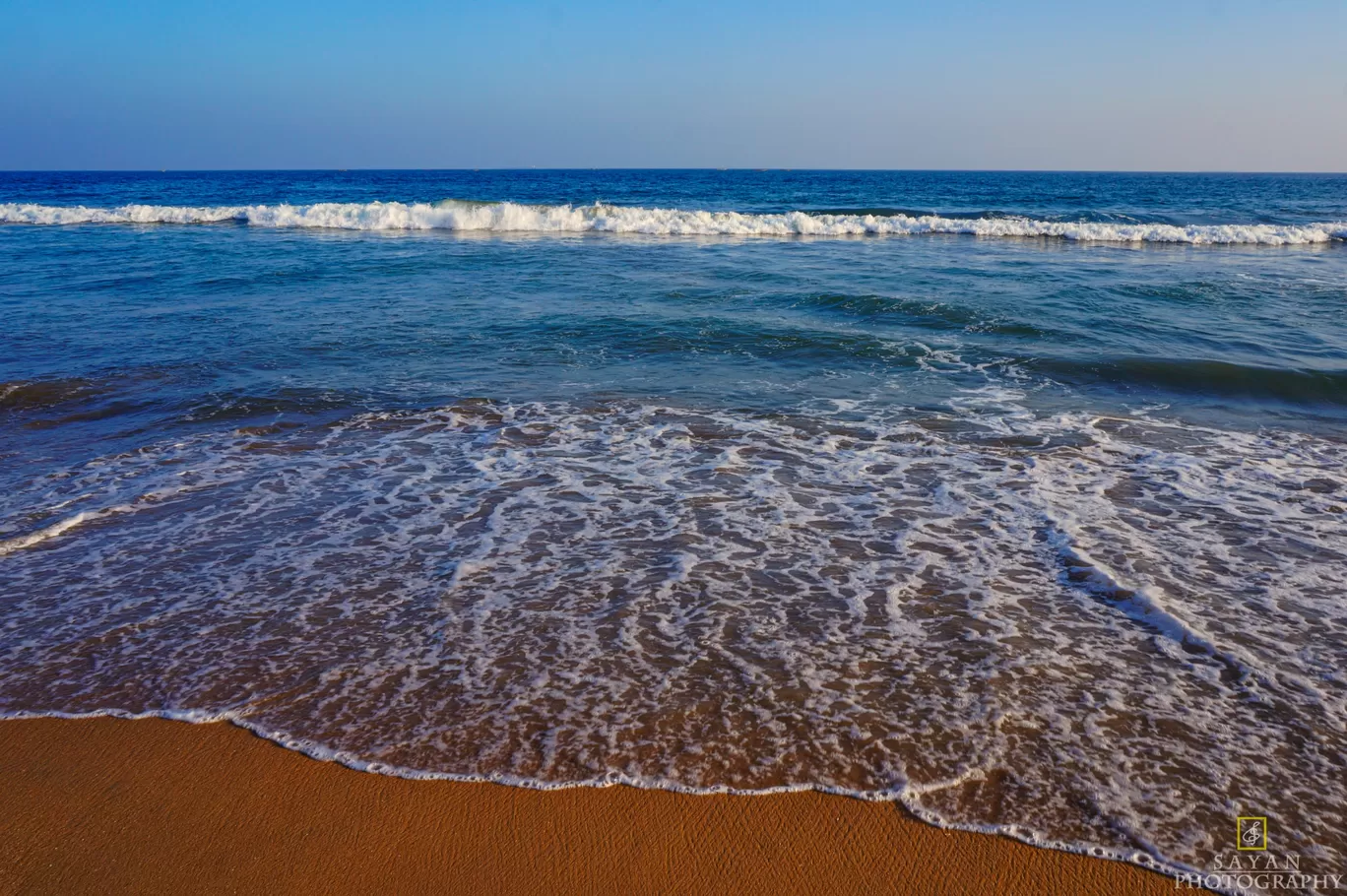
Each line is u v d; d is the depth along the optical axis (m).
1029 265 14.91
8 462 5.61
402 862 2.42
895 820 2.54
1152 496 5.06
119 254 15.91
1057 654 3.36
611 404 6.99
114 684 3.19
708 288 12.07
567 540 4.46
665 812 2.58
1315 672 3.23
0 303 10.91
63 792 2.66
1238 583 3.95
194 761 2.79
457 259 15.25
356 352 8.58
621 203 37.06
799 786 2.67
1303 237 19.88
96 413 6.63
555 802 2.62
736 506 4.92
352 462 5.68
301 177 83.38
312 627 3.58
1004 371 8.00
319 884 2.35
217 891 2.32
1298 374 7.55
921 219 21.97
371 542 4.44
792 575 4.05
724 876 2.38
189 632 3.54
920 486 5.22
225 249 16.75
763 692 3.12
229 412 6.70
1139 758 2.77
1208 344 8.91
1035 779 2.69
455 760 2.78
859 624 3.59
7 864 2.38
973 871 2.38
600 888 2.34
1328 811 2.54
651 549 4.34
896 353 8.59
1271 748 2.81
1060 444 6.02
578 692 3.12
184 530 4.59
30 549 4.33
